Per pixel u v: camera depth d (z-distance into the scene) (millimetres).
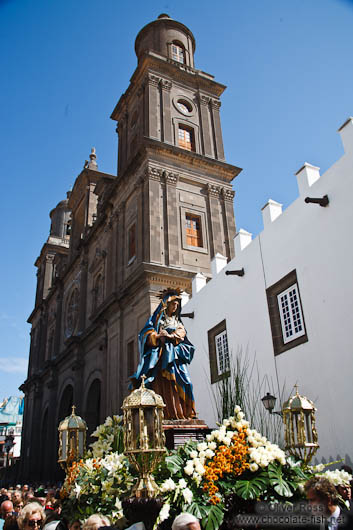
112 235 29969
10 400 87438
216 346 16031
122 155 31859
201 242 26062
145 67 30031
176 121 28953
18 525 6406
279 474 5855
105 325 27688
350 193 10586
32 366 49062
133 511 5387
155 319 8836
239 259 15188
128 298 24734
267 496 5699
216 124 30781
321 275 11234
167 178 26062
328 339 10703
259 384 12953
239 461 5895
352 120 10695
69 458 7754
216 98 31812
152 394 6070
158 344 8508
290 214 12781
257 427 11992
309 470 6785
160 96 29438
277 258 13133
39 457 39781
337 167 11094
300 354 11594
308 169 12297
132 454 5766
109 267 29547
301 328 11938
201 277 18609
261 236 14086
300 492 5746
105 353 27000
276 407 12016
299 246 12227
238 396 9852
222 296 15930
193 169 27469
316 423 10648
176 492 5473
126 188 28688
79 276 37531
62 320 41750
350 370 9922
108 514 5812
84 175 41062
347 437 9719
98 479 6180
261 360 13117
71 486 6531
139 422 5867
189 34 35469
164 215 25109
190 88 31156
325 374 10648
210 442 6176
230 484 5719
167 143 27359
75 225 43938
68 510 6258
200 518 5246
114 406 24375
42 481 35219
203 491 5633
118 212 29234
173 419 8078
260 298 13688
